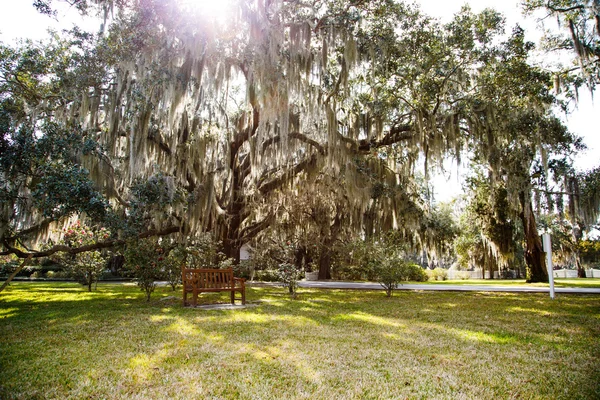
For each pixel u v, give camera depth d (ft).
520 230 77.56
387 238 41.98
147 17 33.96
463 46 40.50
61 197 25.71
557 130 43.45
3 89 40.45
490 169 51.03
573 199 50.44
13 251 31.04
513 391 10.37
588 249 104.27
